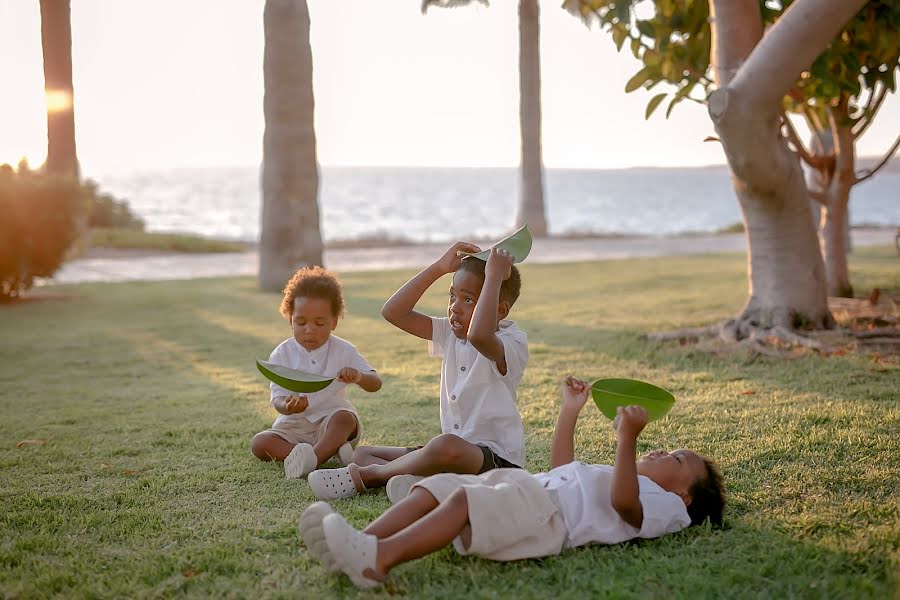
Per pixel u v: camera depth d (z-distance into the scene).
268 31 12.41
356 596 2.54
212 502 3.55
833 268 9.50
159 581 2.73
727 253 19.08
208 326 10.05
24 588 2.68
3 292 12.83
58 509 3.51
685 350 6.96
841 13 5.33
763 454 3.99
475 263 3.43
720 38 6.38
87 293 13.85
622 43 7.49
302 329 4.24
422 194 116.88
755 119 6.02
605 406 3.11
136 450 4.50
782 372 5.97
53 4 15.51
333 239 28.70
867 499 3.32
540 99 25.28
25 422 5.29
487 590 2.54
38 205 12.61
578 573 2.67
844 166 9.18
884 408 4.80
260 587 2.64
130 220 31.39
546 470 3.89
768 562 2.72
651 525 2.89
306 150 12.93
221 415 5.41
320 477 3.55
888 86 7.61
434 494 2.69
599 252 21.08
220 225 51.28
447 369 3.54
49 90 15.77
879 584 2.56
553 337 8.18
